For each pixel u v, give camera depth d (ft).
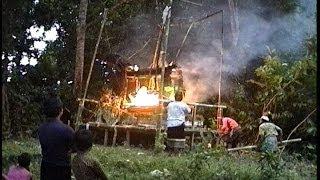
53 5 53.72
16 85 48.08
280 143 38.17
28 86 49.11
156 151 37.32
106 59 51.19
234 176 24.53
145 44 52.95
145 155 35.70
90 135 17.63
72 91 49.96
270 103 46.21
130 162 30.76
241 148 40.01
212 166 27.45
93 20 54.13
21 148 34.27
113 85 50.08
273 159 24.85
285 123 45.39
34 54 52.80
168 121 39.34
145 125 44.11
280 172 25.31
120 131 45.80
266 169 25.17
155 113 44.57
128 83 49.37
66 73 53.98
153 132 43.39
